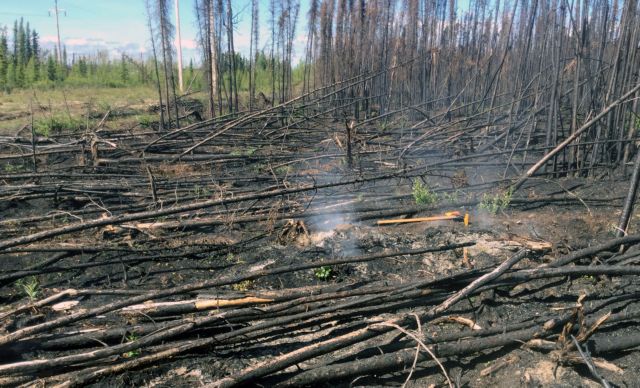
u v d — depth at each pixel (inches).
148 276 209.2
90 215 274.2
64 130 559.8
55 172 354.6
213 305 163.2
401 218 261.3
